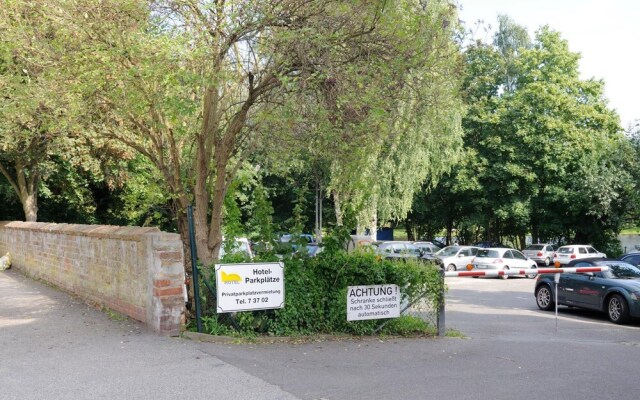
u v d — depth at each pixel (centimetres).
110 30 858
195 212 1009
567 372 759
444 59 982
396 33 881
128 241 993
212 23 874
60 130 1090
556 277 1288
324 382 655
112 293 1078
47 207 2720
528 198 3991
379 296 987
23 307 1125
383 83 902
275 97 926
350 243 1111
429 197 4331
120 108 938
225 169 1090
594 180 3816
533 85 3903
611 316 1477
